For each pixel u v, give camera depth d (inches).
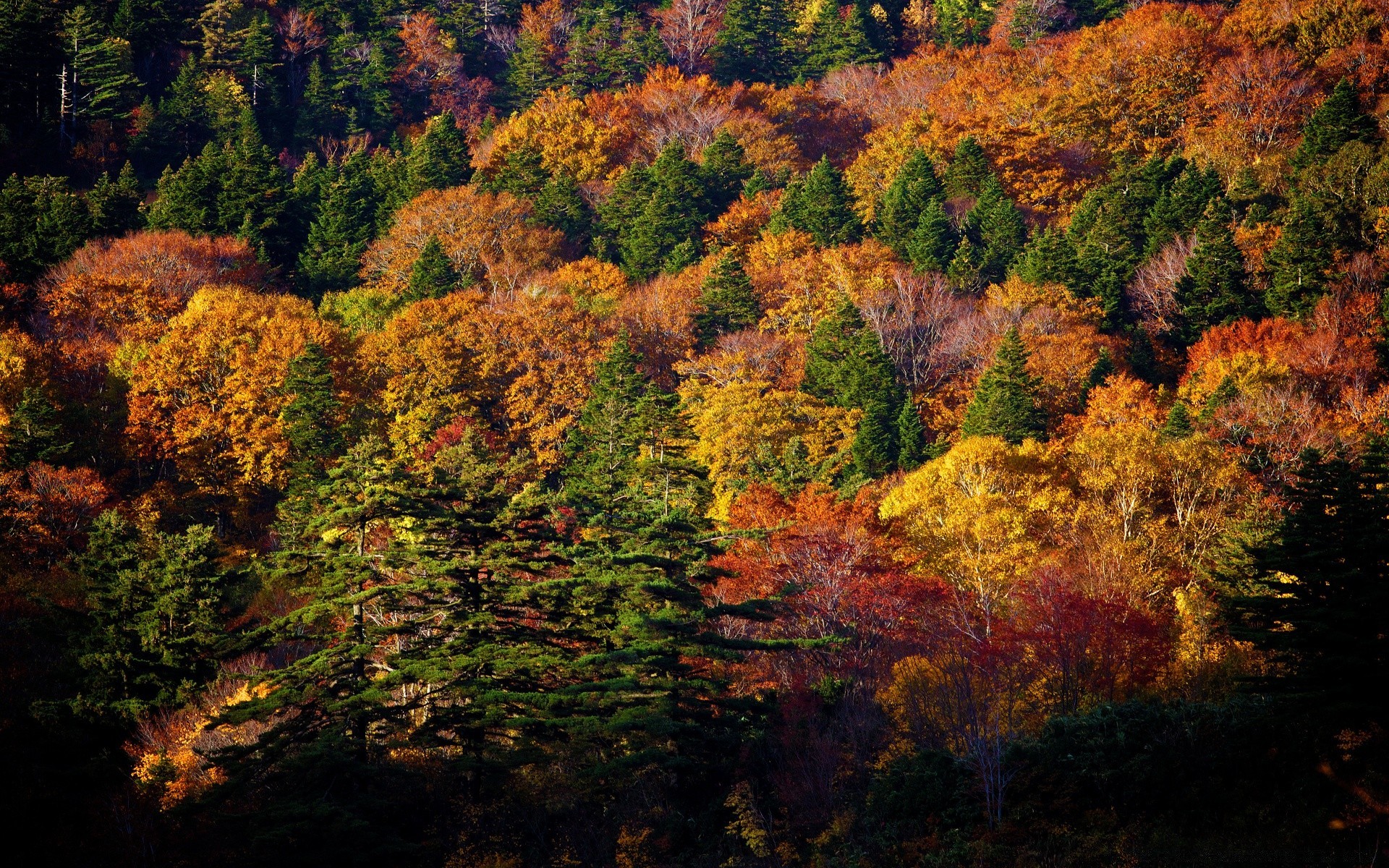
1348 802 1419.8
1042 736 1672.0
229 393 3737.7
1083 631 1847.9
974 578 2347.4
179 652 2166.6
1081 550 2395.4
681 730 1802.4
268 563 2486.5
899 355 4311.0
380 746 1859.0
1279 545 1475.1
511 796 1877.5
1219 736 1569.9
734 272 4714.6
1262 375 3179.1
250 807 1774.1
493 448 3747.5
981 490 2618.1
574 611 2086.6
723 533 2155.5
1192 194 4719.5
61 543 2874.0
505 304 4500.5
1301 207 4104.3
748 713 1942.7
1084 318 4249.5
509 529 2006.6
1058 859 1466.5
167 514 3457.2
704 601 2133.4
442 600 2011.6
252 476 3540.8
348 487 1995.6
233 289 4475.9
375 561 2032.5
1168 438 2837.1
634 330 4603.8
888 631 2116.1
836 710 1886.1
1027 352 3745.1
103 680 2041.1
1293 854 1391.5
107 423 3644.2
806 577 2201.0
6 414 3260.3
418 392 3924.7
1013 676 1850.4
